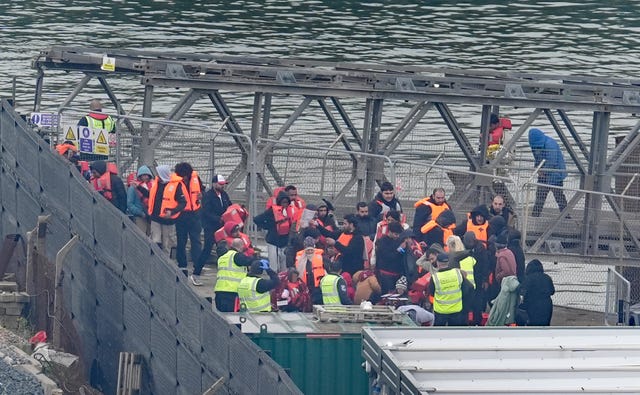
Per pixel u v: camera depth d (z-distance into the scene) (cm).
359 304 12362
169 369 11306
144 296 11638
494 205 13450
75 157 14150
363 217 13062
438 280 11725
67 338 12600
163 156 15062
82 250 12650
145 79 15212
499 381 8438
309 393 10981
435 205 13012
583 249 14888
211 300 11819
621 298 13062
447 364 8644
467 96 15588
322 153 15712
